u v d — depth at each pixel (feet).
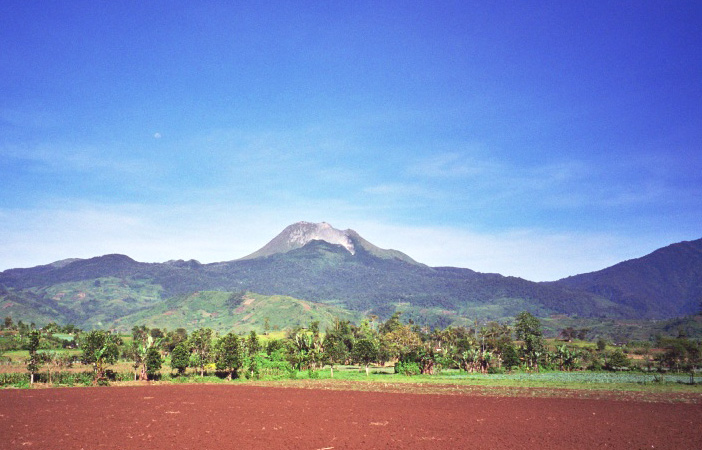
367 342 338.34
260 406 171.01
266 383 272.72
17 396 198.59
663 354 393.91
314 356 353.92
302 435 119.34
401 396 204.23
